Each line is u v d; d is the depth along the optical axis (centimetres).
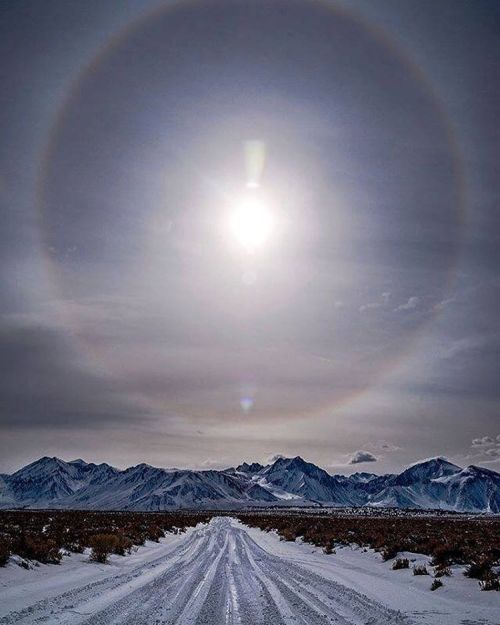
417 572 2125
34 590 1627
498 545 2978
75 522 5556
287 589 1723
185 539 4300
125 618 1252
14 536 2703
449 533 4447
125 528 4478
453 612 1394
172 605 1422
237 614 1321
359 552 3228
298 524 6762
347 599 1555
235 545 3650
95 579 1928
